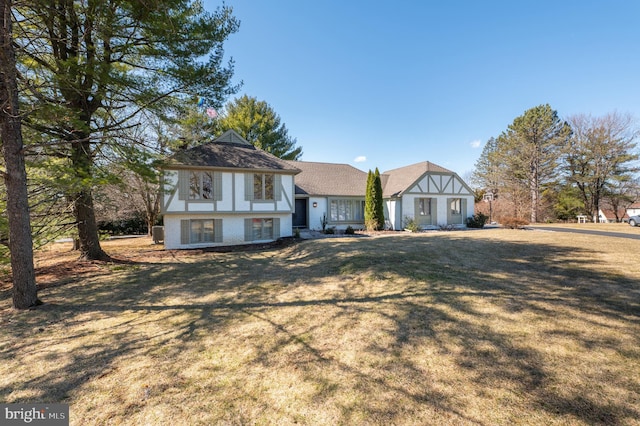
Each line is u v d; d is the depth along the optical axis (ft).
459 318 14.10
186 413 8.13
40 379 10.11
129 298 19.65
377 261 26.48
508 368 9.78
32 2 19.24
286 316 15.61
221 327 14.44
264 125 93.71
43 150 26.00
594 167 92.99
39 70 24.99
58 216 31.09
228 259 34.04
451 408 7.92
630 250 29.71
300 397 8.70
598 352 10.60
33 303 18.13
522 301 16.06
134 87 25.52
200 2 30.07
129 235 76.23
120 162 27.61
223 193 45.24
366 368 10.18
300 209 63.00
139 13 24.07
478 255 28.81
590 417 7.38
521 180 107.55
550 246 33.27
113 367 10.82
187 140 43.96
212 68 29.58
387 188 71.77
